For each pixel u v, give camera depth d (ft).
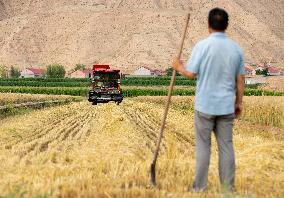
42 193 51.19
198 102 59.16
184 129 164.45
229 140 59.57
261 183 64.69
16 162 92.12
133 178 65.51
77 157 94.22
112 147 108.58
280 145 91.50
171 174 69.26
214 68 58.03
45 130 167.94
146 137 144.05
